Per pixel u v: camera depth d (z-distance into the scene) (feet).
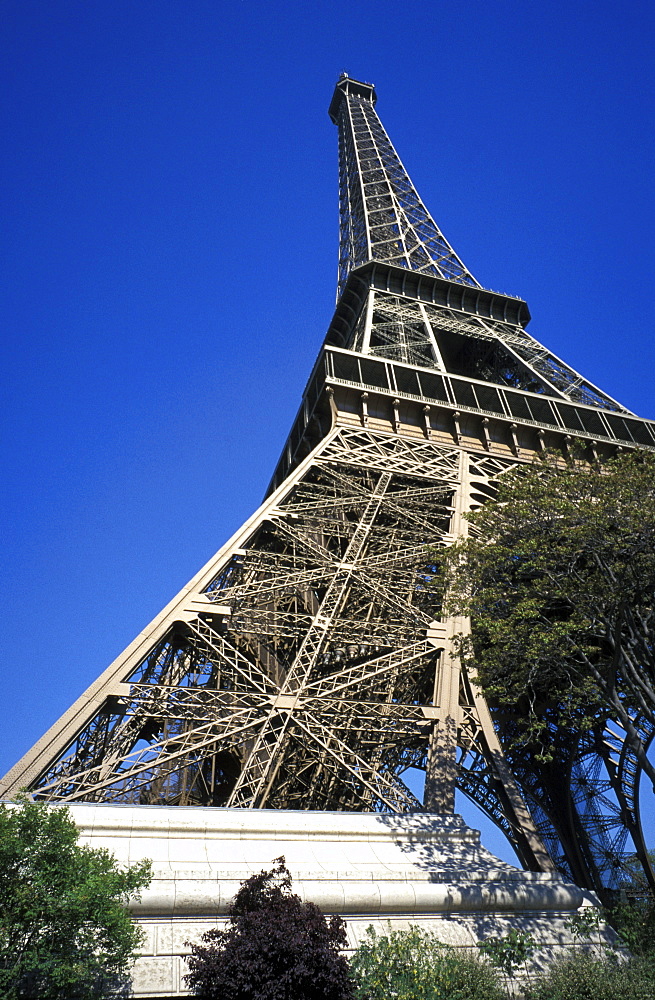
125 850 97.91
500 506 132.67
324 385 214.07
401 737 137.28
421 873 102.12
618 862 201.67
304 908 82.53
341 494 187.62
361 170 457.68
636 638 116.98
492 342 312.50
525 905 101.91
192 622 136.26
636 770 201.98
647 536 114.62
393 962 80.28
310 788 142.72
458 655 130.41
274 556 160.56
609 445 230.68
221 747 125.70
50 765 108.78
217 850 101.81
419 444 211.41
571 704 125.70
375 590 158.61
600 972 84.89
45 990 76.43
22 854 76.69
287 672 146.00
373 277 325.21
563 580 123.75
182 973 82.69
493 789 145.07
